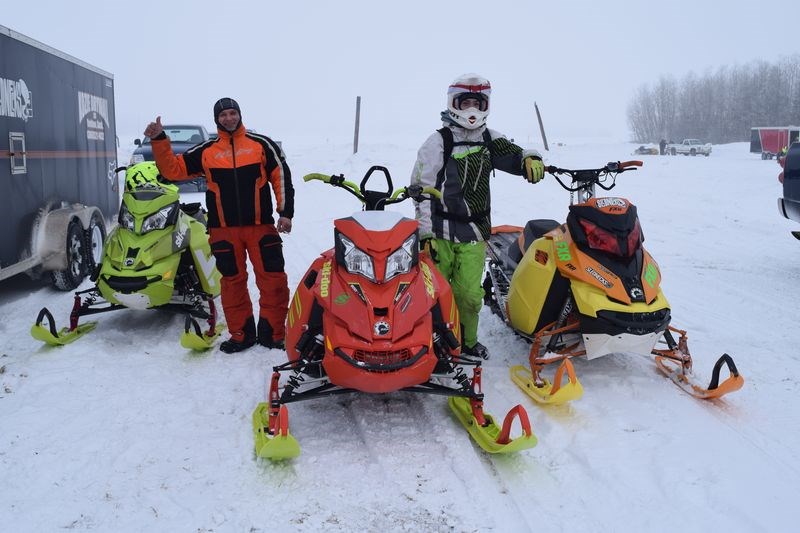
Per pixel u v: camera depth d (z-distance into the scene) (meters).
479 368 4.43
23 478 3.85
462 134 5.23
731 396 4.89
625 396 4.89
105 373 5.29
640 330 4.65
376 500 3.65
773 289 7.76
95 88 9.56
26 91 7.22
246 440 4.27
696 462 4.02
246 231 5.67
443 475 3.88
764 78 93.56
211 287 6.45
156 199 6.11
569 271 4.88
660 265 8.98
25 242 7.09
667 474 3.89
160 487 3.77
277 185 5.73
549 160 28.45
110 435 4.32
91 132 9.37
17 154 6.95
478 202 5.23
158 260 6.01
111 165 10.35
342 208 14.20
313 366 4.48
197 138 19.67
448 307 4.57
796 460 4.06
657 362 5.37
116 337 6.12
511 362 5.61
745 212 13.52
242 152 5.55
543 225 5.88
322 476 3.88
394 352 4.05
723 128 96.44
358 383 4.04
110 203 10.30
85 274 8.43
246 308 5.81
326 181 5.00
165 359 5.60
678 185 18.41
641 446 4.20
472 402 4.34
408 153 27.38
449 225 5.16
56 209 7.96
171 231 6.14
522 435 3.94
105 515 3.52
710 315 6.78
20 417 4.54
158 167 5.46
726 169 23.52
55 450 4.14
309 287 4.58
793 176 8.34
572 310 5.00
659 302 4.76
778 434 4.36
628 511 3.57
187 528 3.41
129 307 6.07
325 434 4.38
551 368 5.40
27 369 5.35
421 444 4.23
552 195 16.25
